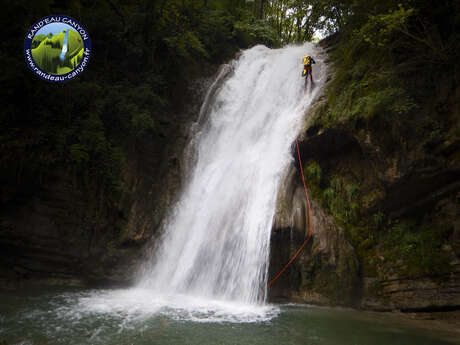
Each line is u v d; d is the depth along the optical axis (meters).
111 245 12.45
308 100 14.07
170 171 14.89
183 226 13.00
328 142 11.80
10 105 11.89
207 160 15.91
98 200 12.55
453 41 9.66
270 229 10.36
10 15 12.98
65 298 9.54
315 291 10.05
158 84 16.58
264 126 15.09
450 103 9.48
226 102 17.77
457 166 8.98
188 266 11.45
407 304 8.98
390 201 10.30
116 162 12.90
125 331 6.73
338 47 15.70
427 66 10.17
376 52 11.58
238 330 7.09
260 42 25.36
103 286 12.02
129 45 16.14
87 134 12.38
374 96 10.27
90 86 13.17
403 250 9.62
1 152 10.94
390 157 9.96
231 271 10.58
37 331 6.53
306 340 6.61
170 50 18.00
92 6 16.53
